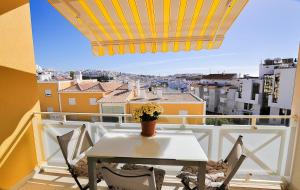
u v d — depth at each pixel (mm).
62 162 3006
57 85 20547
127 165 2223
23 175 2586
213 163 2213
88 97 19359
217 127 2576
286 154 2455
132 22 2648
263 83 15117
